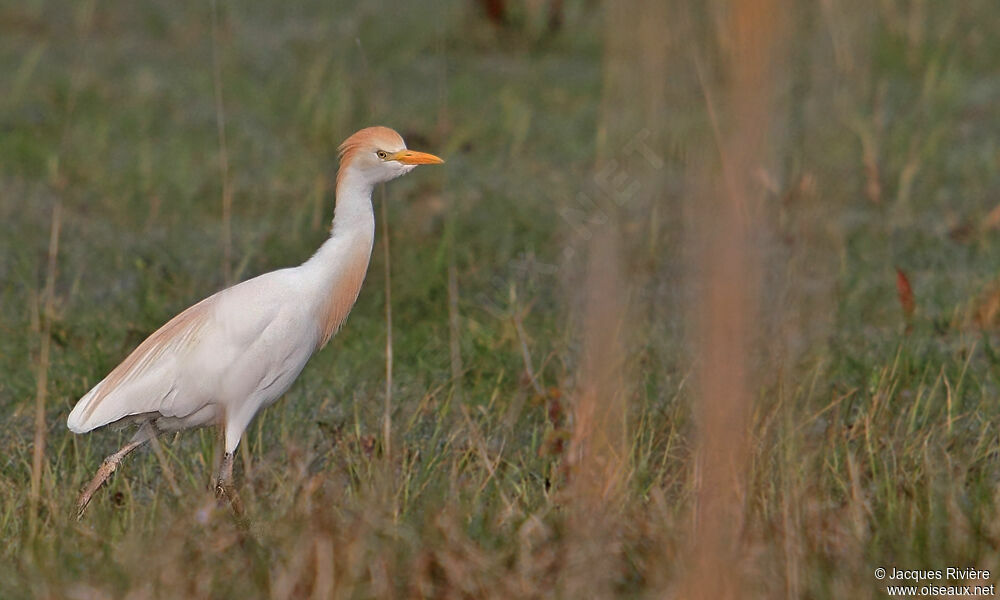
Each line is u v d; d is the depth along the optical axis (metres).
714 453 6.43
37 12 28.16
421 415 10.61
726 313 6.23
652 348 10.84
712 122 6.27
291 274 9.48
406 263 14.39
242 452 9.55
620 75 6.87
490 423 10.36
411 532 7.48
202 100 22.05
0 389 11.40
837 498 8.55
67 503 8.55
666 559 7.16
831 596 6.96
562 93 22.98
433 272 14.04
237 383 9.16
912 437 9.56
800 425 7.87
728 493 6.45
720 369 6.34
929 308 13.46
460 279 14.29
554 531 7.59
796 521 7.29
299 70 23.72
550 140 20.14
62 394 11.11
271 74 23.73
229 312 9.16
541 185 17.72
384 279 13.81
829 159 8.48
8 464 9.59
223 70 23.86
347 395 11.24
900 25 24.84
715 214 6.14
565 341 11.41
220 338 9.09
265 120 21.05
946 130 20.27
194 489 8.45
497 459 9.17
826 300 8.25
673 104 6.77
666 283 11.14
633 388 9.03
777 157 7.99
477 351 12.10
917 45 23.89
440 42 11.38
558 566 7.14
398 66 24.47
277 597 6.82
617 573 7.20
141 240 15.66
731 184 6.04
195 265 14.72
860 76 8.80
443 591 7.02
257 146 19.66
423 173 18.28
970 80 23.62
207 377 9.06
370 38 26.25
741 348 6.33
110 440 10.27
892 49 23.91
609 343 7.95
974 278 14.19
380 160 9.44
